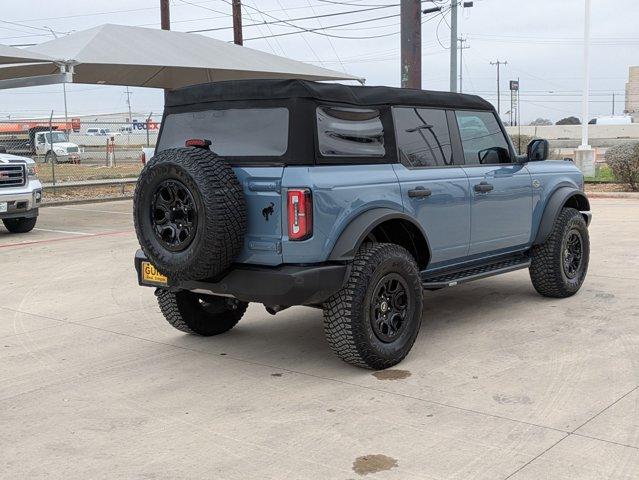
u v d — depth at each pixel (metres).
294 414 4.25
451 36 25.98
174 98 5.36
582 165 23.28
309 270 4.53
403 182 5.20
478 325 6.14
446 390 4.57
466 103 6.09
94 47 14.90
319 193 4.55
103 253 10.78
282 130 4.71
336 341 4.81
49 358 5.50
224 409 4.36
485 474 3.40
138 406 4.45
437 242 5.55
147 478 3.47
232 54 17.81
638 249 9.81
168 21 22.00
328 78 19.34
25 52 13.45
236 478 3.45
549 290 6.95
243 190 4.66
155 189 4.66
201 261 4.50
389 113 5.29
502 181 6.21
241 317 6.20
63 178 24.97
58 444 3.90
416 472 3.45
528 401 4.33
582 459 3.54
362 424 4.06
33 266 9.74
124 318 6.76
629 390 4.47
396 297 5.04
